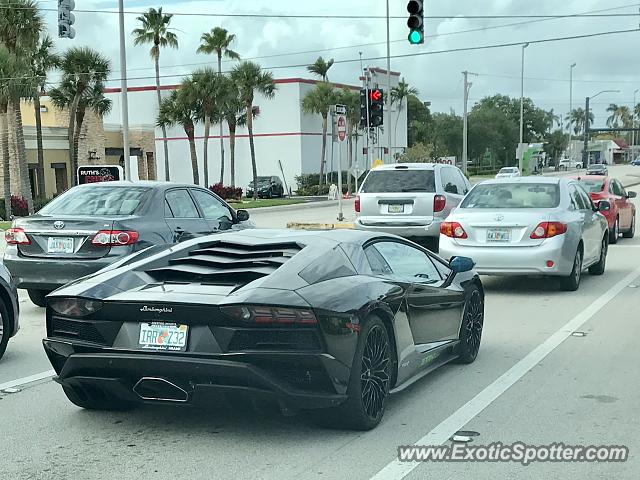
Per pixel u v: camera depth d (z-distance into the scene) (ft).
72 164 135.03
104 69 132.67
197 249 19.94
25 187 112.78
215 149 217.97
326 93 203.92
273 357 16.17
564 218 38.24
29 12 109.81
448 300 22.79
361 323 17.33
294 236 19.97
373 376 18.11
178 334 16.78
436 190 50.01
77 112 135.13
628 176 264.93
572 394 21.17
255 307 16.24
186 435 17.84
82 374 17.71
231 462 16.10
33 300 36.17
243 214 39.11
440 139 335.47
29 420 19.20
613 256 55.06
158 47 184.03
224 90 161.17
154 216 33.53
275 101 210.59
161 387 16.83
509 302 36.68
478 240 38.06
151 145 181.68
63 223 32.12
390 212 50.42
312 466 15.83
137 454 16.66
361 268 19.21
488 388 21.77
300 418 18.95
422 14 66.54
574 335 29.09
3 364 25.34
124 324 17.34
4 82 104.17
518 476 15.33
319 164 218.18
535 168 284.82
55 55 130.21
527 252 37.22
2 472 15.70
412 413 19.44
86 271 31.40
